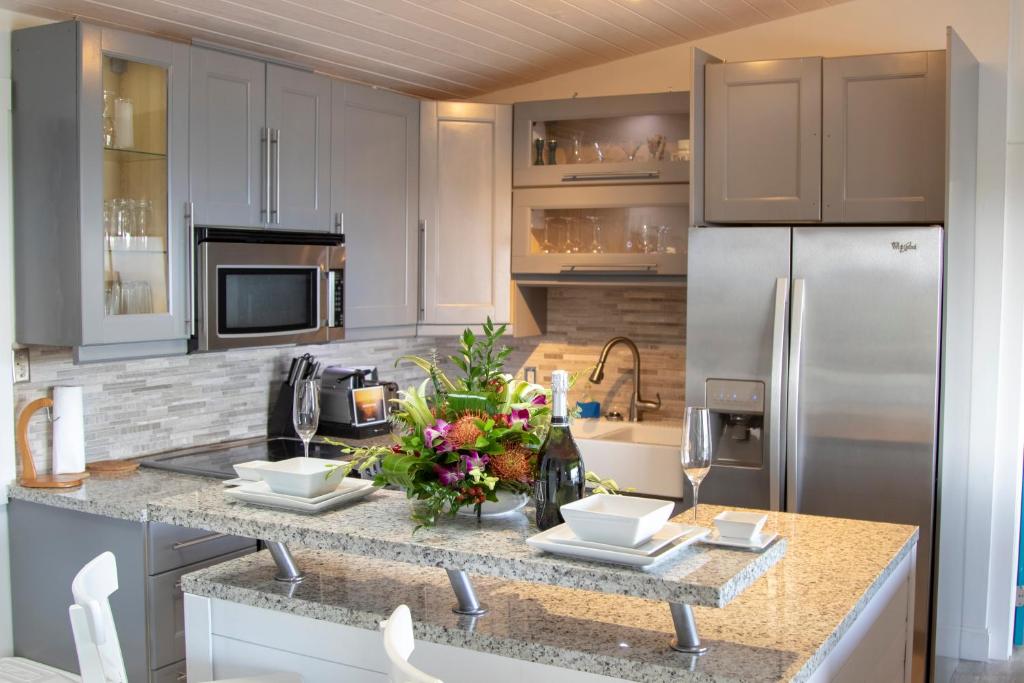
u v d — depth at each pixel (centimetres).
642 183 457
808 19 457
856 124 402
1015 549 448
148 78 349
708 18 446
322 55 427
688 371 409
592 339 518
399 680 152
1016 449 443
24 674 335
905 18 441
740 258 399
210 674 247
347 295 435
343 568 254
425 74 477
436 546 203
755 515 214
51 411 367
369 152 442
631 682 193
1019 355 438
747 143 420
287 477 233
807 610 220
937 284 371
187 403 412
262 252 388
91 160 333
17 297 351
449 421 229
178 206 359
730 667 189
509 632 209
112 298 342
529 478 222
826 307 387
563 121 475
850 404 385
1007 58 430
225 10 362
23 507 354
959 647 454
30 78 342
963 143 410
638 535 189
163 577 329
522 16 411
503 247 482
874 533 283
